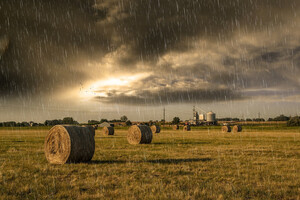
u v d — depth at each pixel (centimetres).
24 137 3484
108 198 652
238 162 1195
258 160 1262
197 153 1538
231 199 650
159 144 2234
